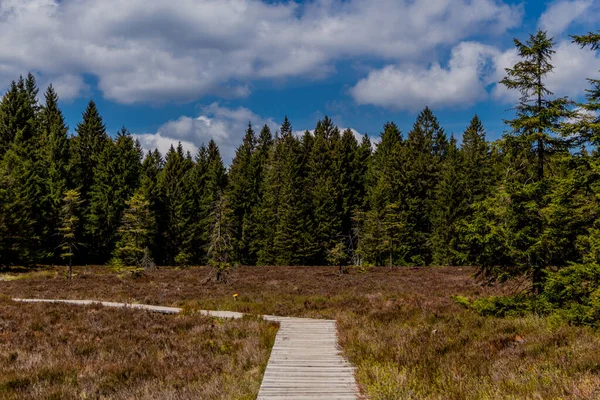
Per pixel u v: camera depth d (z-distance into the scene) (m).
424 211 61.22
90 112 67.38
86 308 18.42
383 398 7.16
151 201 57.28
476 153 60.78
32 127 61.28
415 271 42.09
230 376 9.27
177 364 10.59
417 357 9.38
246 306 19.73
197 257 58.69
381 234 49.31
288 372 9.45
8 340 12.67
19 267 44.06
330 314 17.67
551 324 10.72
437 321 13.83
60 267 46.22
